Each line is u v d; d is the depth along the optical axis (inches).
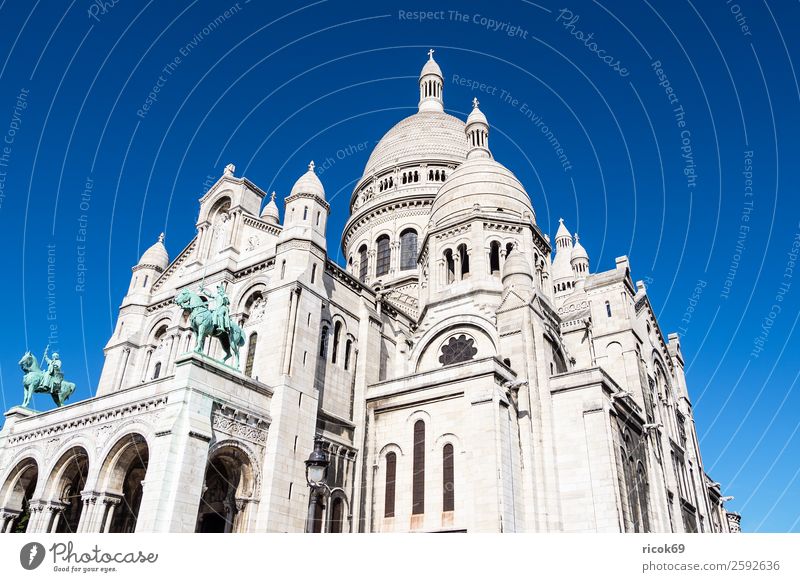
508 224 2214.6
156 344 2076.8
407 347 2161.7
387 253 3019.2
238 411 1408.7
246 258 1927.9
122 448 1421.0
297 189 1849.2
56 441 1560.0
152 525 1164.5
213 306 1819.6
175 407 1296.8
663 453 2032.5
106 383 2001.7
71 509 1648.6
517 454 1574.8
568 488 1593.3
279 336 1595.7
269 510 1373.0
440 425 1642.5
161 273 2258.9
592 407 1640.0
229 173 2135.8
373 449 1742.1
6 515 1603.1
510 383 1643.7
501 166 2425.0
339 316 1897.1
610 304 2101.4
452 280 2261.3
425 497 1581.0
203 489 1291.8
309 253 1737.2
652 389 2128.4
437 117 3548.2
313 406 1584.6
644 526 1704.0
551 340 1957.4
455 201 2326.5
